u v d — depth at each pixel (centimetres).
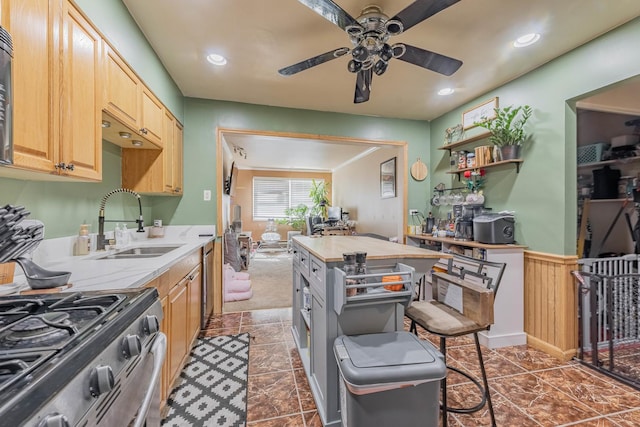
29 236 101
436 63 190
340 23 157
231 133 330
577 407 167
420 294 315
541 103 243
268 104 337
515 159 255
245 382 191
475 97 314
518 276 249
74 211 184
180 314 187
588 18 185
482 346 246
